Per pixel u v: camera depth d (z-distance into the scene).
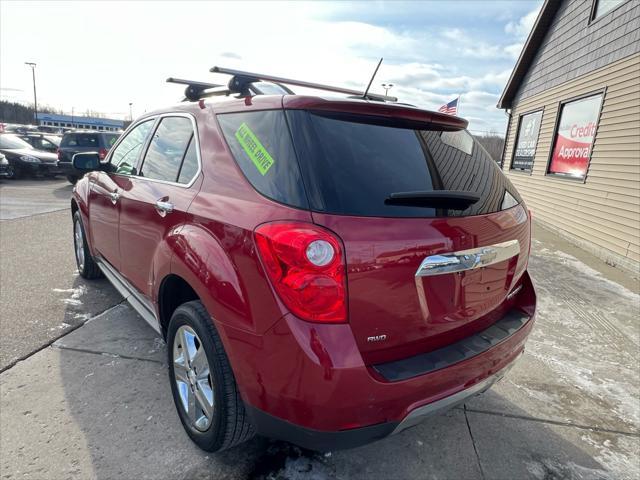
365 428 1.59
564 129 9.47
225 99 2.27
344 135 1.76
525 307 2.34
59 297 3.94
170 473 1.99
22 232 6.49
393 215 1.64
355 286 1.53
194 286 1.92
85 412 2.37
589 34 8.54
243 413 1.89
